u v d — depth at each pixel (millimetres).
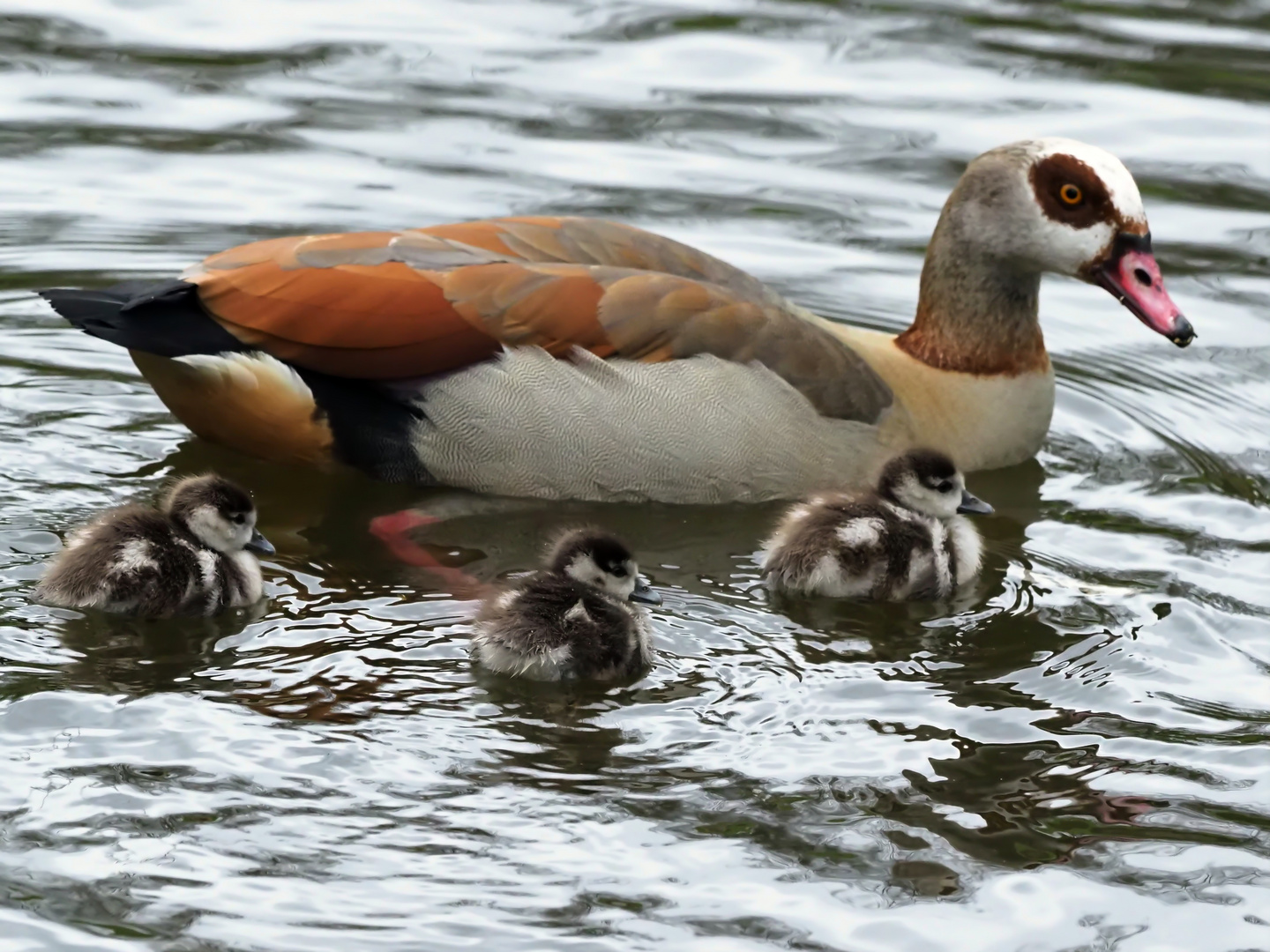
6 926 8148
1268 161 18547
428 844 8867
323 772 9438
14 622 10914
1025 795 9594
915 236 17547
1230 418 15164
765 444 13336
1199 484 14055
